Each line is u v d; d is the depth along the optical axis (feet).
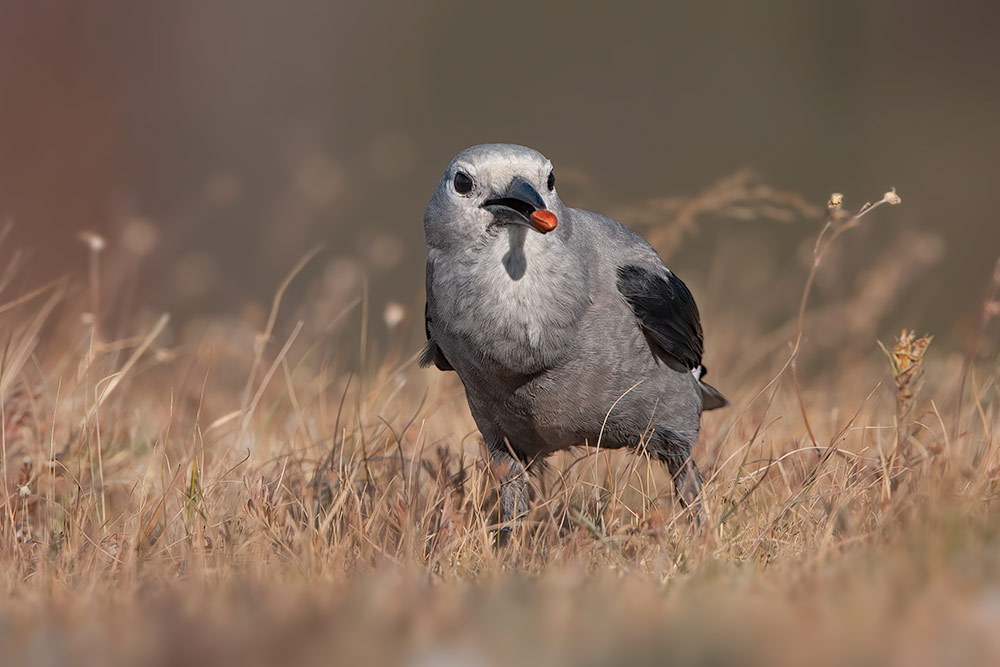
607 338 28.89
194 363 41.19
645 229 54.34
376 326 64.28
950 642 17.24
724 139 123.85
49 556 27.09
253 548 26.37
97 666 18.17
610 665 17.10
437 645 17.94
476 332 28.12
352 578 24.71
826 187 113.39
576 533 26.91
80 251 88.99
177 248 92.53
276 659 17.75
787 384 41.81
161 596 22.38
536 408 29.35
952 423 32.40
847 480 28.27
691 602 19.70
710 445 33.88
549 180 28.30
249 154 121.08
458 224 28.07
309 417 37.35
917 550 21.26
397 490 30.73
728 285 53.47
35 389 33.83
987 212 98.84
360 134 129.49
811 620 18.34
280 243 87.04
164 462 32.58
